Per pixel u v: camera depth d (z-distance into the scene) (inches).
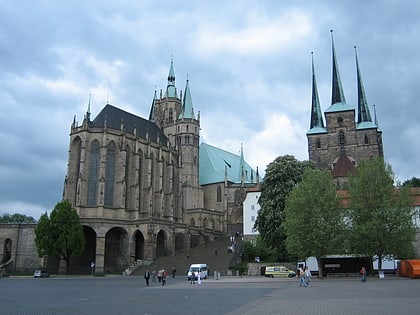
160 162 5324.8
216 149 7642.7
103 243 4119.1
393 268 3331.7
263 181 3720.5
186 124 6653.5
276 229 3405.5
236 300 1378.0
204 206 6811.0
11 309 1144.2
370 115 6077.8
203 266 3095.5
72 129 4680.1
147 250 4178.2
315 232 2785.4
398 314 931.3
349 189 3085.6
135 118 5777.6
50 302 1355.8
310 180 2992.1
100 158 4571.9
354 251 2901.1
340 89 6195.9
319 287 1987.0
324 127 6294.3
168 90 7101.4
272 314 975.0
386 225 2815.0
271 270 3235.7
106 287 2212.1
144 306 1205.1
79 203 4384.8
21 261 4175.7
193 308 1138.0
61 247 3838.6
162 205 5246.1
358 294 1525.6
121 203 4633.4
